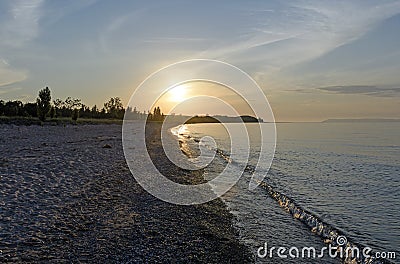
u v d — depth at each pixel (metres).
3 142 30.48
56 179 15.22
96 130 54.91
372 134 70.00
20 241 8.33
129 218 10.77
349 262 8.59
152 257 8.05
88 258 7.71
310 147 41.66
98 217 10.60
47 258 7.56
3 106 60.88
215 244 9.19
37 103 58.34
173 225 10.48
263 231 10.53
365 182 20.05
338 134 70.94
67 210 10.99
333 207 14.09
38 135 39.81
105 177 16.66
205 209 12.69
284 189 17.34
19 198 11.81
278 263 8.29
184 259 8.08
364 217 12.74
